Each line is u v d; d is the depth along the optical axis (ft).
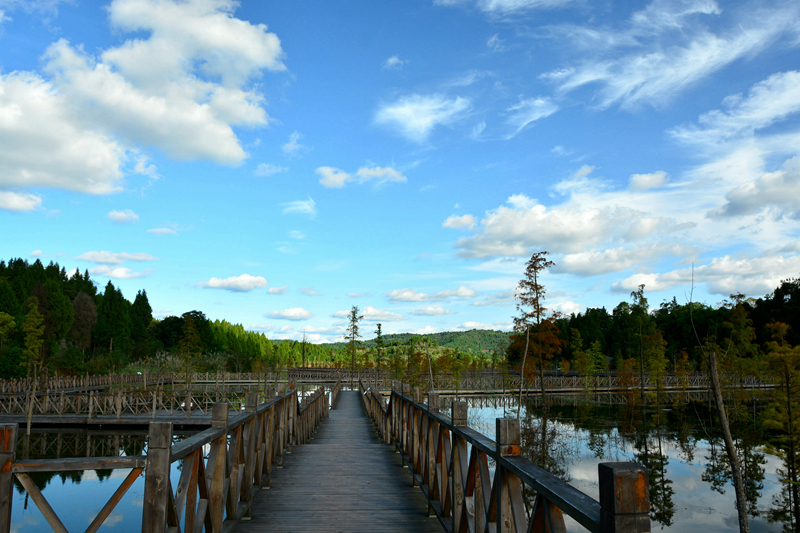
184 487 8.65
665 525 31.40
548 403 101.76
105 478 33.09
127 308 173.37
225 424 11.44
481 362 197.77
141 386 105.29
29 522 24.30
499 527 8.07
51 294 135.33
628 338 169.48
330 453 24.94
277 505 15.60
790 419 44.14
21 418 56.85
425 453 16.72
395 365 136.46
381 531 13.16
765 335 123.03
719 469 45.29
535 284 89.51
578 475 41.09
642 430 64.23
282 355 235.61
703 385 130.52
